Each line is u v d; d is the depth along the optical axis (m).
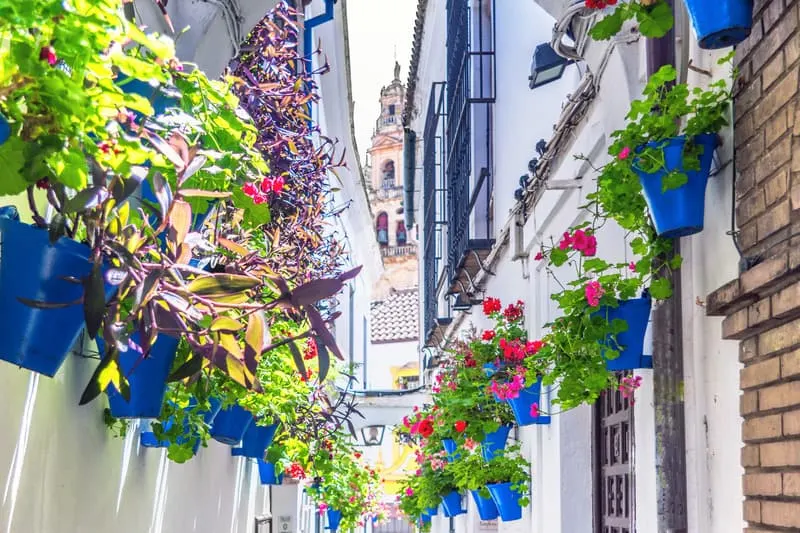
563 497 6.64
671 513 3.74
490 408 7.48
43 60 1.62
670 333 3.81
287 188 5.09
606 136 4.98
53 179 1.85
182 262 2.35
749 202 3.16
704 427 3.62
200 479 5.73
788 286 2.82
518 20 8.62
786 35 2.90
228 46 4.05
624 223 3.75
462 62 10.43
